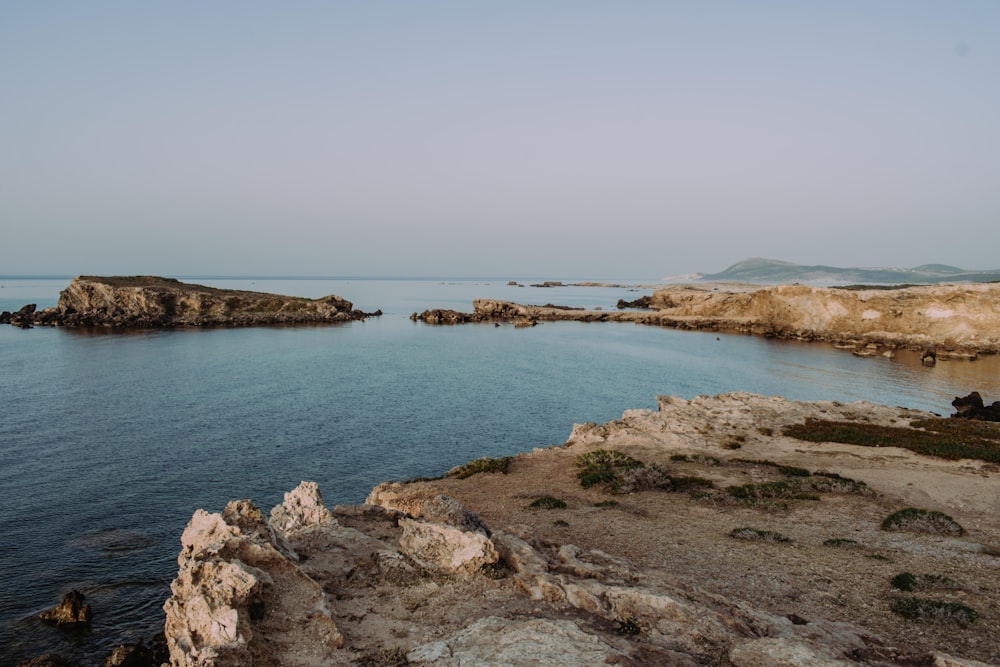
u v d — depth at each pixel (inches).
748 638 494.9
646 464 1320.1
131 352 3572.8
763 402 1919.3
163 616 872.9
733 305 5871.1
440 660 424.5
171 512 1279.5
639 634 492.7
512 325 5984.3
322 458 1689.2
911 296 4323.3
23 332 4493.1
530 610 522.6
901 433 1552.7
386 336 4862.2
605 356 3875.5
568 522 964.6
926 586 661.9
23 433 1831.9
